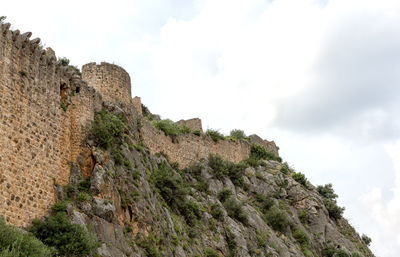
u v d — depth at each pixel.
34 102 25.97
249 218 44.66
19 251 19.22
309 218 54.25
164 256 29.88
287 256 43.47
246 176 53.28
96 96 33.50
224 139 56.12
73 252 22.62
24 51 25.94
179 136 49.25
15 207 22.83
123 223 28.20
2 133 22.98
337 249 51.94
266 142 67.81
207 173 47.44
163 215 32.91
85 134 30.20
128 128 35.72
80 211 25.64
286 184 56.19
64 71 30.05
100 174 28.17
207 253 35.69
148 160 37.06
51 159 26.45
